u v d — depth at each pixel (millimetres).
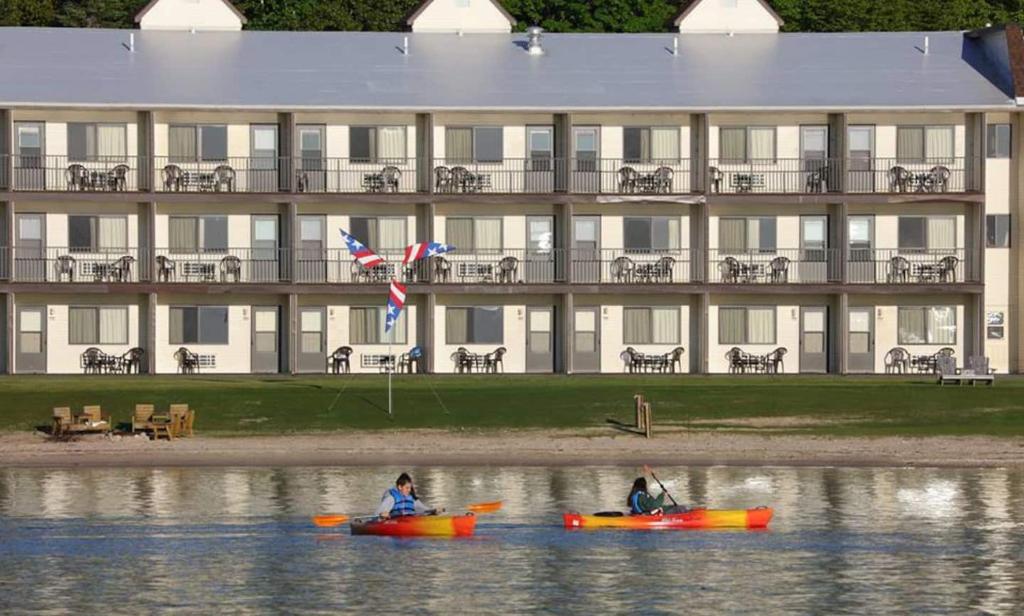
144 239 115688
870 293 116562
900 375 114438
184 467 86625
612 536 71875
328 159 116500
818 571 66062
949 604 61750
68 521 73938
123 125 115938
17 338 114938
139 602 62062
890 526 73188
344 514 75125
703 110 115875
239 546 70000
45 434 92812
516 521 74312
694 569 66312
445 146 117250
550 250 117188
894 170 116688
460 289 115000
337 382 107188
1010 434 93125
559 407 98062
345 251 116312
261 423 94750
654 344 117562
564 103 116250
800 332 117625
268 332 116375
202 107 114438
